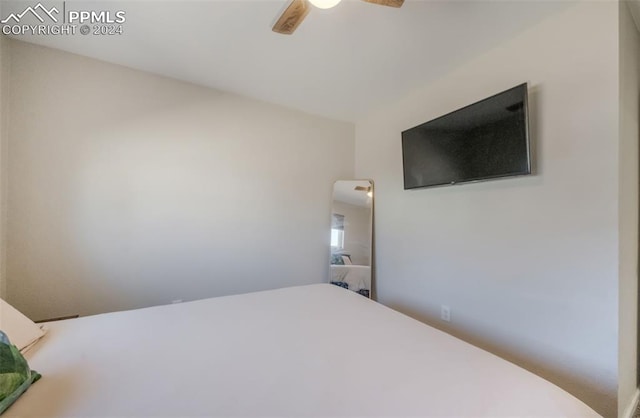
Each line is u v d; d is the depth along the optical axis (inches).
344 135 133.3
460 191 85.5
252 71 91.1
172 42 76.6
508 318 72.4
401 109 109.9
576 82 60.3
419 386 34.8
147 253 92.0
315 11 63.3
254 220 111.0
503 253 73.7
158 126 93.8
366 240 122.0
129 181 89.4
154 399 32.7
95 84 84.7
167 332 51.1
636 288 62.5
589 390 57.5
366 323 55.5
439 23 67.2
